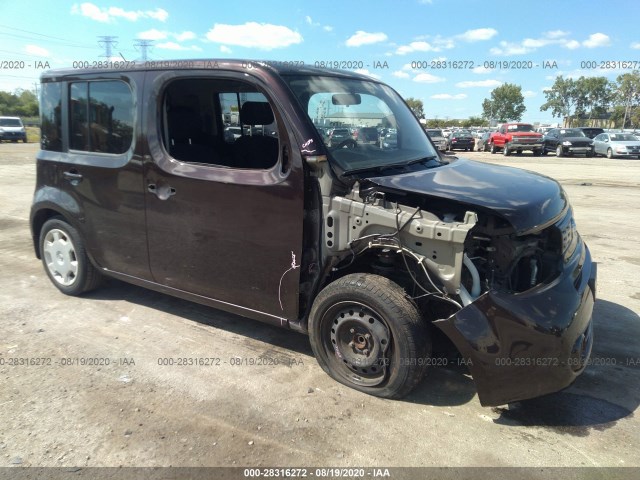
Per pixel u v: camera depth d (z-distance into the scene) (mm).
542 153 27578
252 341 3826
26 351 3625
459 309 2793
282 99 3074
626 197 10914
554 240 3092
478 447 2645
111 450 2596
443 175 3242
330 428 2789
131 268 4039
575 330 2756
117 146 3873
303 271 3215
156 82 3570
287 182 3051
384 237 2883
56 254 4648
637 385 3250
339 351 3178
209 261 3516
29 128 55875
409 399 3076
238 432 2748
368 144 3500
